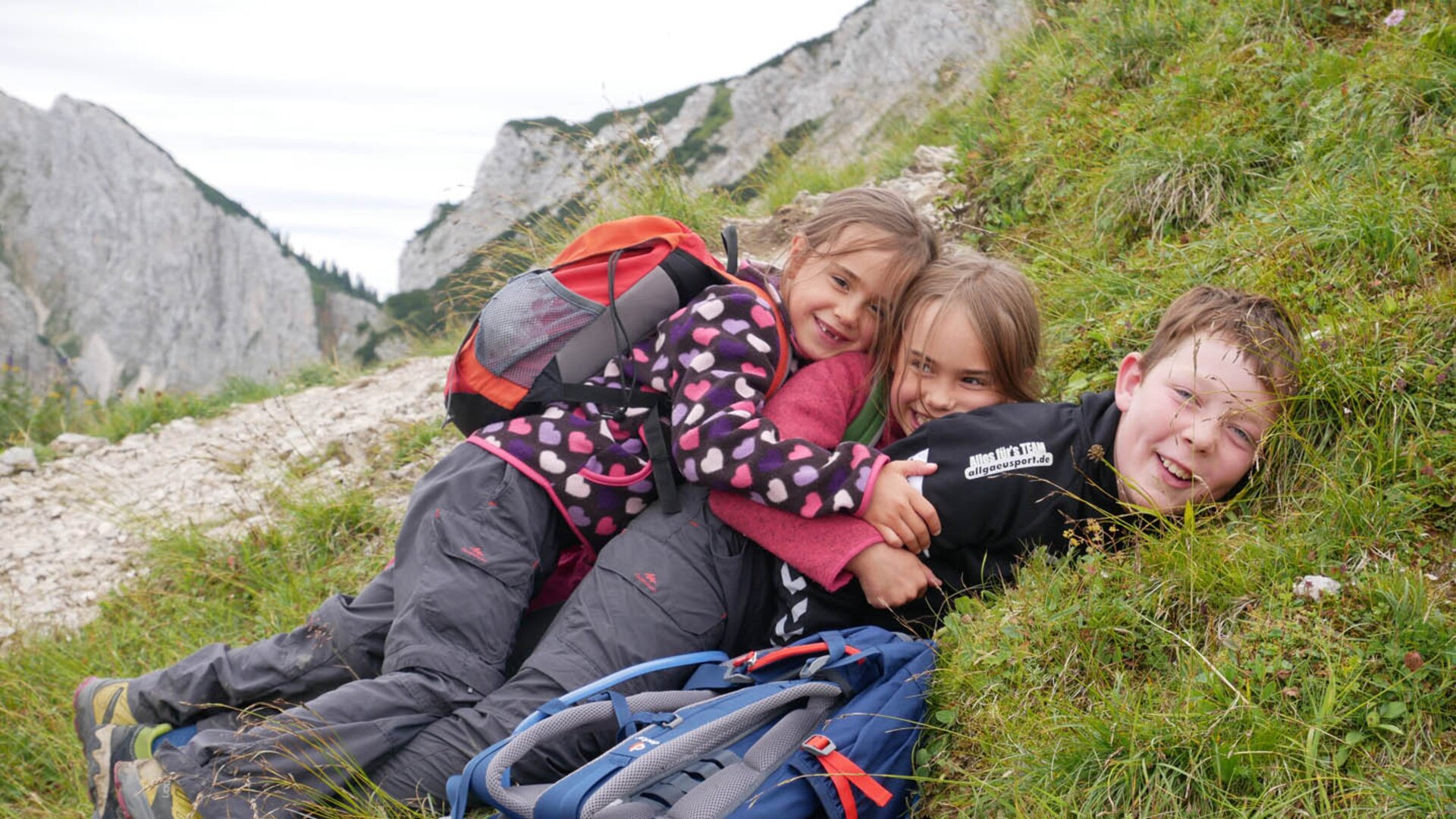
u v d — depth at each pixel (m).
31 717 4.08
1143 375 2.64
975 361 2.82
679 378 2.86
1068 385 3.39
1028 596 2.46
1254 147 3.95
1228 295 2.60
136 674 4.27
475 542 2.75
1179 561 2.34
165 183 87.62
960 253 3.08
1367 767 1.91
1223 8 4.93
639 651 2.61
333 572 4.58
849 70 35.75
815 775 2.14
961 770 2.23
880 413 2.99
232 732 2.62
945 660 2.47
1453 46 3.71
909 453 2.74
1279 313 2.58
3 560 5.56
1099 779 2.00
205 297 85.25
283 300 84.94
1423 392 2.49
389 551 4.68
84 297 84.25
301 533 4.91
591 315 2.91
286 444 6.34
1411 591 2.08
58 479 6.78
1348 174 3.46
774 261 5.38
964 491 2.61
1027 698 2.26
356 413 6.71
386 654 2.72
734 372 2.77
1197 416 2.45
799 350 3.01
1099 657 2.27
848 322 2.92
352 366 8.74
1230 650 2.13
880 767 2.25
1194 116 4.34
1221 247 3.50
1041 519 2.59
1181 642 2.21
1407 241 2.94
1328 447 2.55
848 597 2.70
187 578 4.86
